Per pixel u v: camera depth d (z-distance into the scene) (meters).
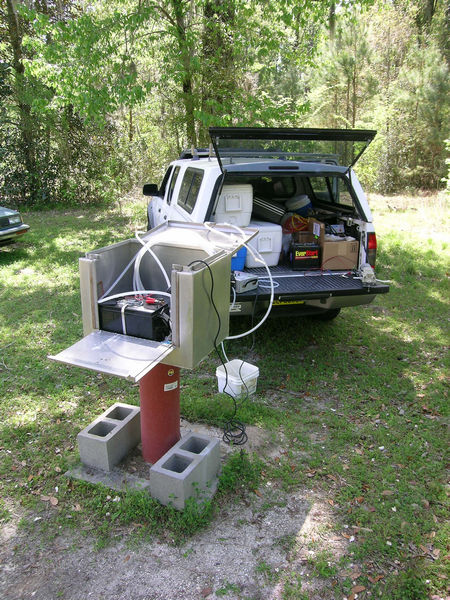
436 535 2.71
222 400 4.02
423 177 15.63
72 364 2.45
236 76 11.30
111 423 3.32
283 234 5.09
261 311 4.60
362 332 5.59
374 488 3.07
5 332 5.36
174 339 2.62
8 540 2.69
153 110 14.45
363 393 4.25
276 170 4.46
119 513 2.82
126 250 3.22
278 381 4.45
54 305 6.19
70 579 2.46
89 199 14.80
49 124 13.62
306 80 17.05
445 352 5.09
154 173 14.93
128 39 10.78
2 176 14.17
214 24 10.30
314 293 4.37
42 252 8.79
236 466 3.17
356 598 2.34
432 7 17.94
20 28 13.80
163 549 2.62
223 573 2.48
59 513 2.87
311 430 3.71
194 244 3.18
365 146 4.46
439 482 3.13
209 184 4.50
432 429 3.72
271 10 10.03
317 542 2.66
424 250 8.95
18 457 3.35
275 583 2.42
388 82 17.03
